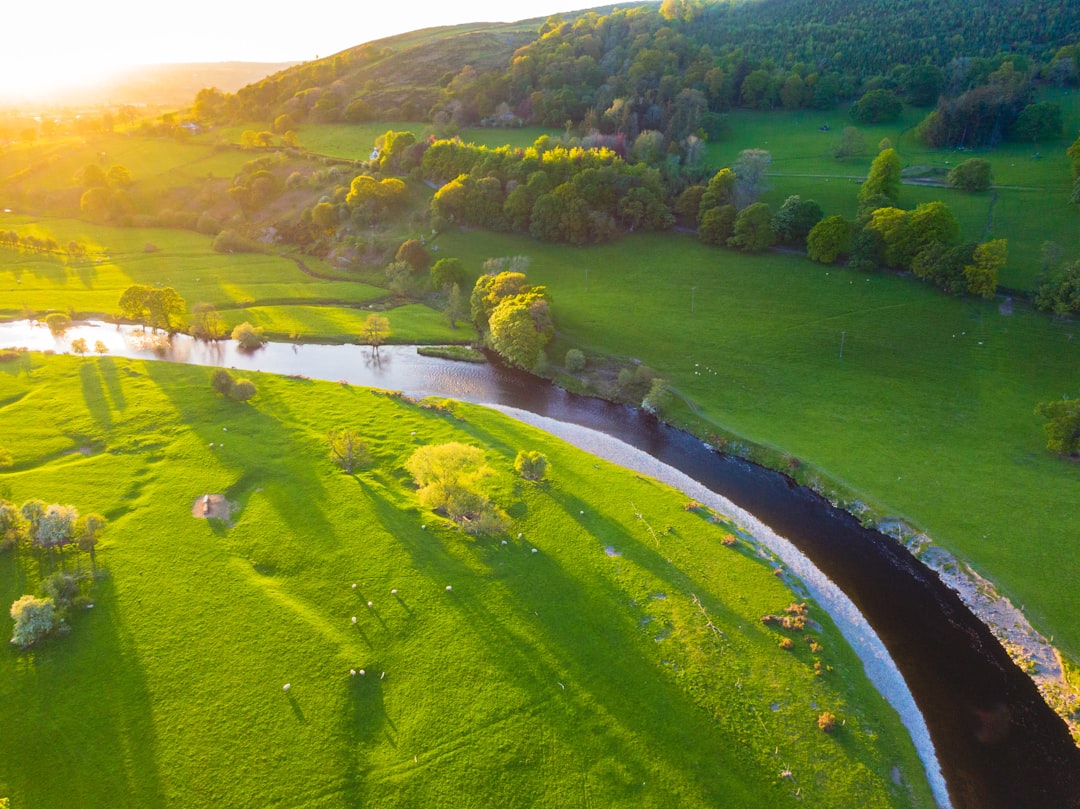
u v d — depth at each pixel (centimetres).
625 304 11112
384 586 5606
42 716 4450
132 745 4300
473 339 11162
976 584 5928
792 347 9588
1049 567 5962
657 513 6738
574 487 7094
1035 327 8994
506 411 9081
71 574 5544
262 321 11694
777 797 4166
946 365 8762
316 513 6494
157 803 3988
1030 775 4472
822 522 6862
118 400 8581
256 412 8388
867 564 6284
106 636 5053
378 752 4312
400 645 5059
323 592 5562
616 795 4112
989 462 7275
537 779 4181
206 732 4394
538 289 10619
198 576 5675
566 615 5400
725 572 5978
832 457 7662
